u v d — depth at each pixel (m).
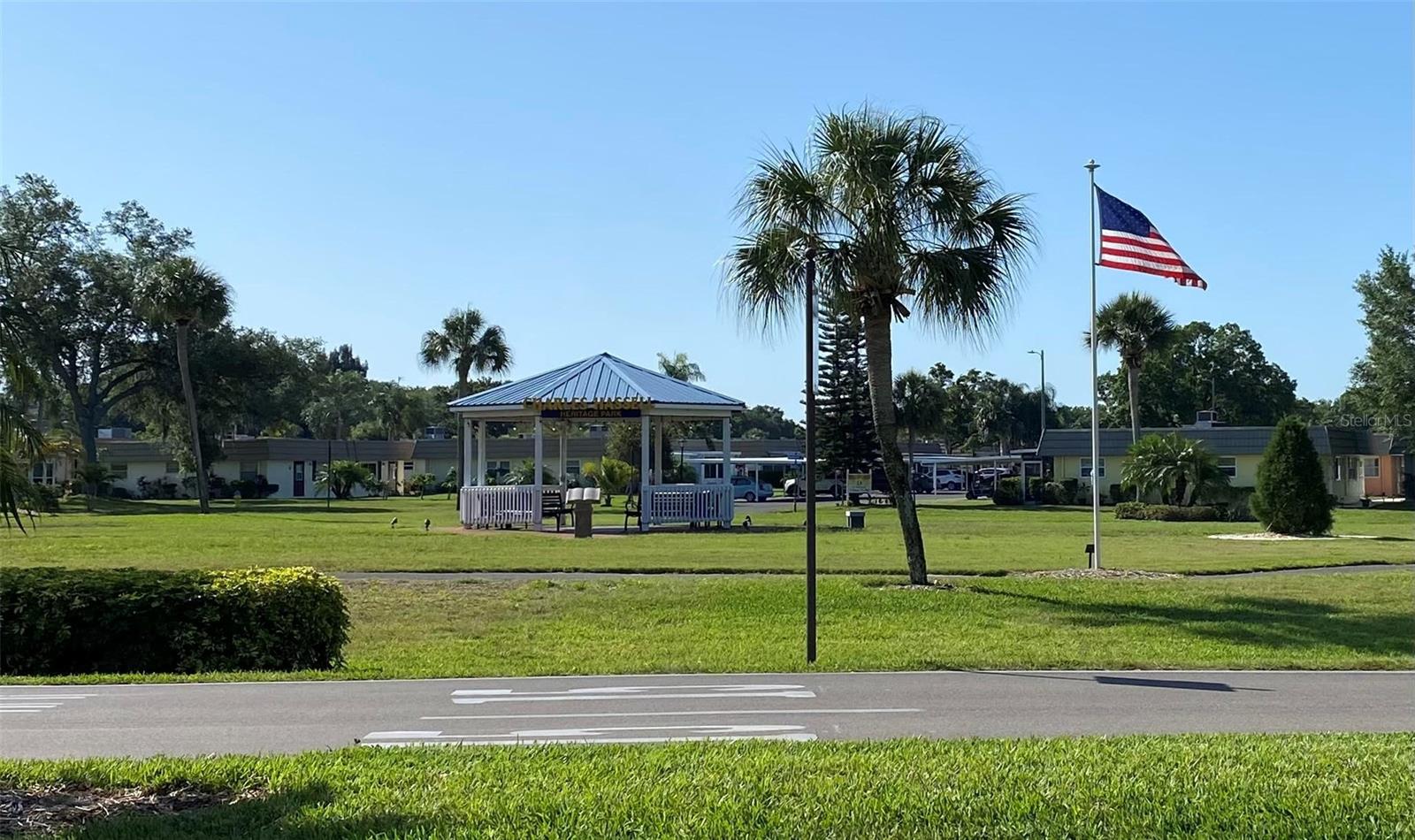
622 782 7.21
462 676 12.80
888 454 19.98
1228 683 12.15
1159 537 35.12
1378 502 63.00
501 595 19.27
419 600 18.83
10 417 10.80
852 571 22.80
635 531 35.66
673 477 64.25
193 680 12.56
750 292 19.06
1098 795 6.82
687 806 6.63
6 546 28.66
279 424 85.62
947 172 18.50
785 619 17.25
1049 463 64.12
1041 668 13.23
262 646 13.62
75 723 10.01
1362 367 60.34
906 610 17.75
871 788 6.99
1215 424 70.19
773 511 53.03
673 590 19.48
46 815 6.66
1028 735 9.30
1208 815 6.43
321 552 26.89
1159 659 13.77
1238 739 8.64
